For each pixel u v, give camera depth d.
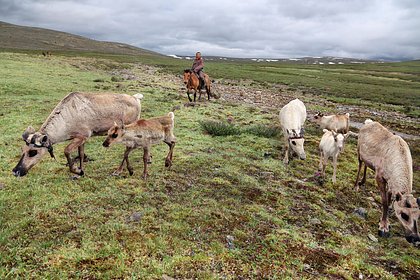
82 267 2.13
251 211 3.23
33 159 3.28
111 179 3.62
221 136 5.90
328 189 4.15
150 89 11.41
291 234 2.87
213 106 8.91
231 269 2.29
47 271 2.07
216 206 3.20
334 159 4.27
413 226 2.92
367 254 2.82
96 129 3.69
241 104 10.40
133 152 4.65
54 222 2.67
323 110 11.42
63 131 3.44
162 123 3.85
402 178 3.17
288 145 4.77
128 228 2.62
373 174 4.89
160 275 2.12
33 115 6.42
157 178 3.75
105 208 2.97
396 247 3.08
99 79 13.38
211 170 4.17
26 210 2.88
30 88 9.50
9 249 2.27
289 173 4.49
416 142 7.61
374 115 11.45
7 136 5.04
